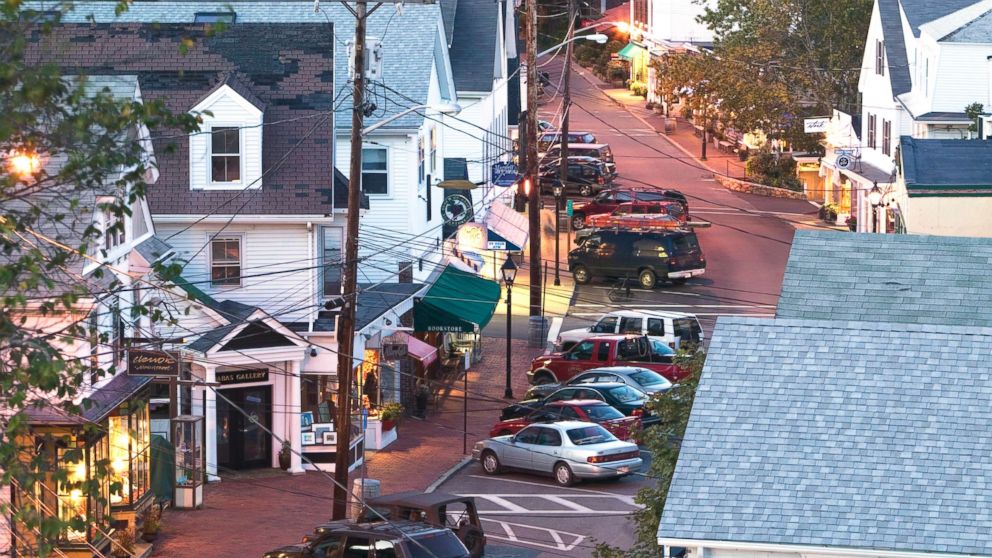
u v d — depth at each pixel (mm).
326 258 66688
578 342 76875
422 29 80062
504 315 92562
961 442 30375
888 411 31281
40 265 31922
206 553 49500
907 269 39562
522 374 79625
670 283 97438
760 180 131875
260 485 59031
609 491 59312
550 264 104688
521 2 198875
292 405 61281
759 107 130000
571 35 117375
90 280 46500
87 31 67562
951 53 103812
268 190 63906
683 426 39188
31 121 30062
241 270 64312
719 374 32625
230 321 60406
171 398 55156
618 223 103812
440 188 83312
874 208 106250
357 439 62031
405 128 73500
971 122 101312
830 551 28359
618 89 192500
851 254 40094
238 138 63938
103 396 46719
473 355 82125
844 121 120500
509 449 61344
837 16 128250
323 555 43719
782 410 31531
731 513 29266
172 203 63500
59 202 40938
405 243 73688
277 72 66875
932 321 38062
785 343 33219
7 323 28531
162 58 66688
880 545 28312
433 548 43000
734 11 134250
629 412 66562
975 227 83250
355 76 50656
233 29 68250
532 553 50031
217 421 60688
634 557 37719
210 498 56875
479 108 100125
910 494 29312
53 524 28234
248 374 60656
